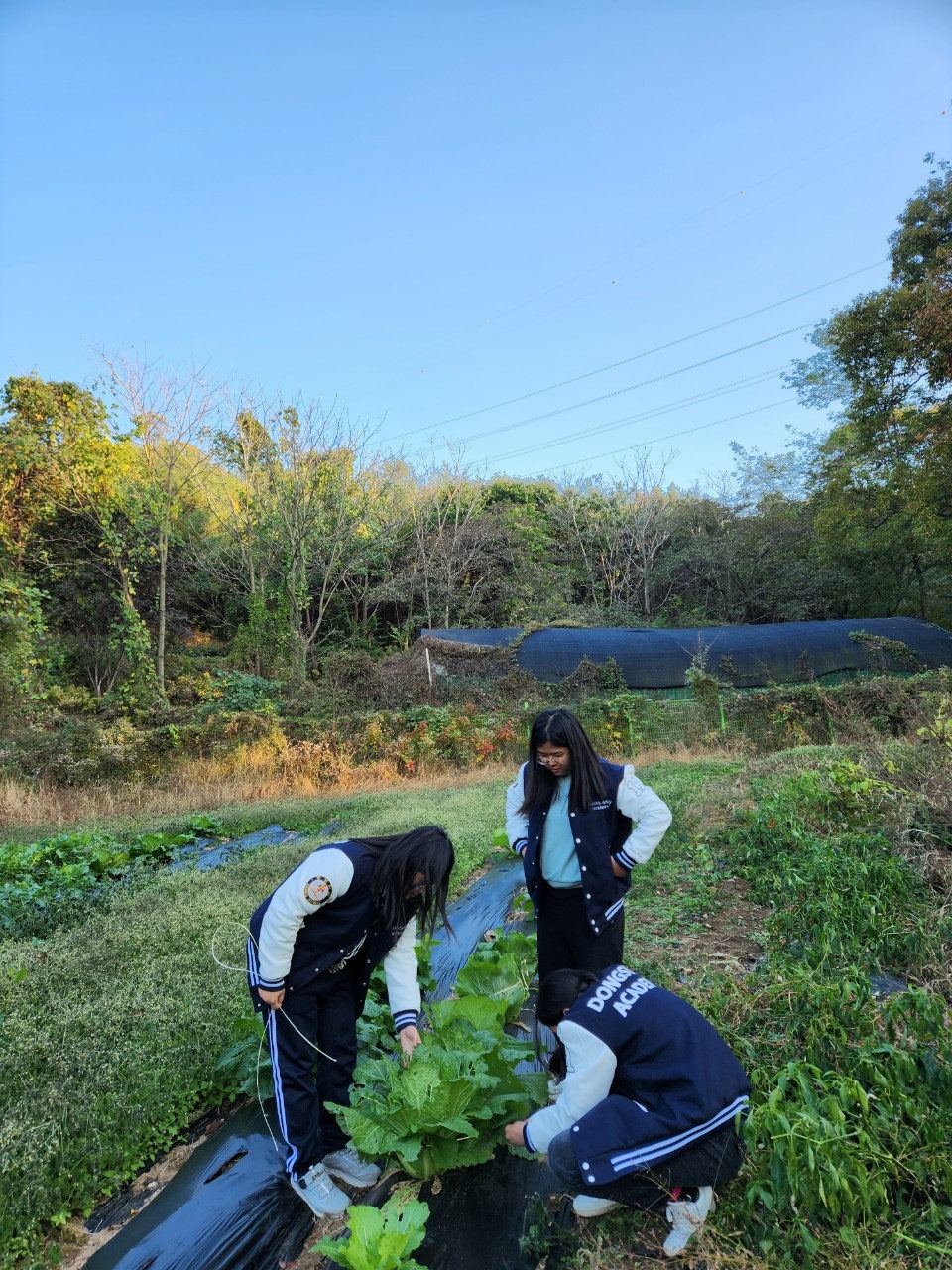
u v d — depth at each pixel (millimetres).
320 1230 2707
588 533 32219
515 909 5781
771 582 30625
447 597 27656
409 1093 2744
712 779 9781
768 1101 2471
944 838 5496
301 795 11922
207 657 26312
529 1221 2619
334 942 2787
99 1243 2703
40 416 17922
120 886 6551
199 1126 3334
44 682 17281
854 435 22375
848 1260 2184
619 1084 2420
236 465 22078
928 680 13305
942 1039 2840
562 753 3170
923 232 18078
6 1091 3180
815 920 4504
